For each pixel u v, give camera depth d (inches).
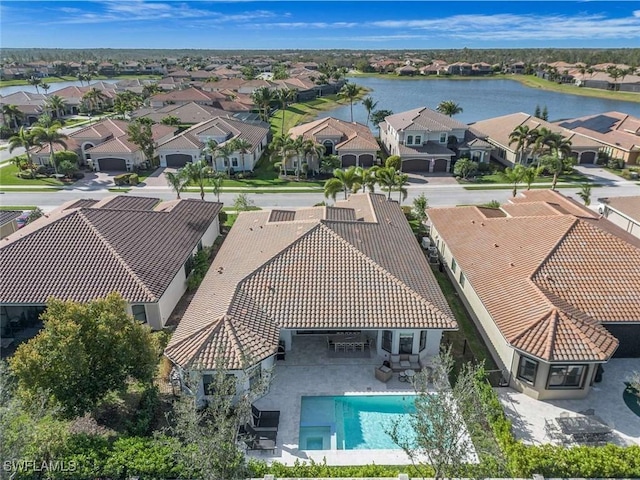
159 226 1391.5
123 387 820.0
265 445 798.5
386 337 1021.2
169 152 2721.5
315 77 6614.2
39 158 2662.4
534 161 2615.7
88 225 1246.9
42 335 767.1
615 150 2748.5
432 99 5743.1
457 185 2400.3
